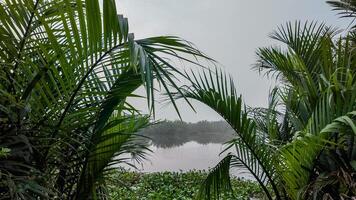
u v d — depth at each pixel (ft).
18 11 6.31
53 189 7.00
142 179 25.04
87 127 7.38
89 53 6.35
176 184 24.06
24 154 6.51
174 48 6.01
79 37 6.16
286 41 12.85
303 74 11.33
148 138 7.93
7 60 6.41
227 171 10.86
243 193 20.84
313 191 8.82
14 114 6.38
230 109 9.80
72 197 7.54
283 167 9.66
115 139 7.80
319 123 9.04
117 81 7.29
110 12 5.78
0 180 6.10
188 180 25.04
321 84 10.03
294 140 8.22
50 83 7.02
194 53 5.98
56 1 6.63
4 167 6.08
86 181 7.50
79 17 6.00
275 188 10.23
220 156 14.14
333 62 10.56
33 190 6.05
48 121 6.93
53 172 7.26
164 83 5.61
